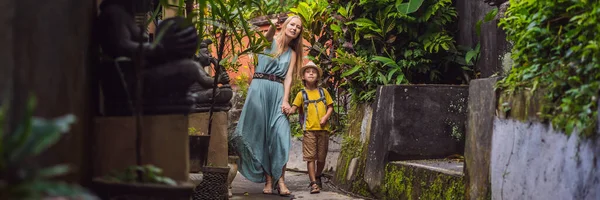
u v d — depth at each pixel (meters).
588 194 3.04
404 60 7.10
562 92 3.39
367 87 7.32
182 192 2.52
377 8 7.25
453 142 6.20
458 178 4.73
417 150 6.10
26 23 2.17
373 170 6.25
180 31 2.65
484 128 4.30
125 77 2.72
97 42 2.71
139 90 2.58
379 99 6.41
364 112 7.09
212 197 5.24
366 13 7.30
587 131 3.07
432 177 5.16
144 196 2.51
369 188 6.27
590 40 3.21
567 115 3.27
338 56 7.62
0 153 1.63
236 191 6.86
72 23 2.35
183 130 2.71
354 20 7.41
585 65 3.20
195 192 5.21
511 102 3.91
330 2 7.80
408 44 7.28
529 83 3.73
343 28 7.52
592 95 3.08
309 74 7.05
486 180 4.24
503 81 4.11
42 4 2.22
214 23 3.63
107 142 2.69
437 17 7.18
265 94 6.68
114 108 2.78
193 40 2.68
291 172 8.78
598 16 3.12
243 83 10.23
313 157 6.88
